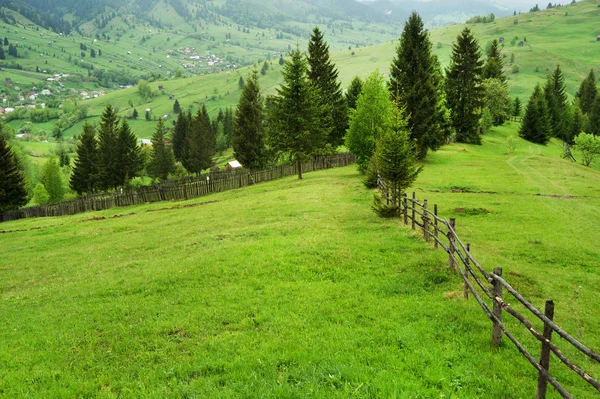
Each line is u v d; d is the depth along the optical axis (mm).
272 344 9352
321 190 36031
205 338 10273
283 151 51000
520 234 20750
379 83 42500
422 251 16328
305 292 12844
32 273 22188
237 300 12742
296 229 21922
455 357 7957
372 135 41938
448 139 70000
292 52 47375
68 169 131000
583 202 28406
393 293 12438
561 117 102562
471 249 17969
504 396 6699
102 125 85062
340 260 15844
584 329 10133
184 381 8266
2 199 66062
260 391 7242
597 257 16984
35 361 10164
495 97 94812
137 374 8891
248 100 71938
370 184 32938
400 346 8727
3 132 132375
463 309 10672
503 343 8703
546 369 6387
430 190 34594
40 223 44156
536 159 53438
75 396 8273
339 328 9852
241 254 17562
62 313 13828
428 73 52031
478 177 40406
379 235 19344
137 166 90625
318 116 53094
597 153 58875
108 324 12047
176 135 135000
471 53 69875
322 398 6699
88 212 52031
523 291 12758
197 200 47688
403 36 53188
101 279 17906
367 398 6574
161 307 12977
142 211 44375
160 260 19828
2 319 14359
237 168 78000
